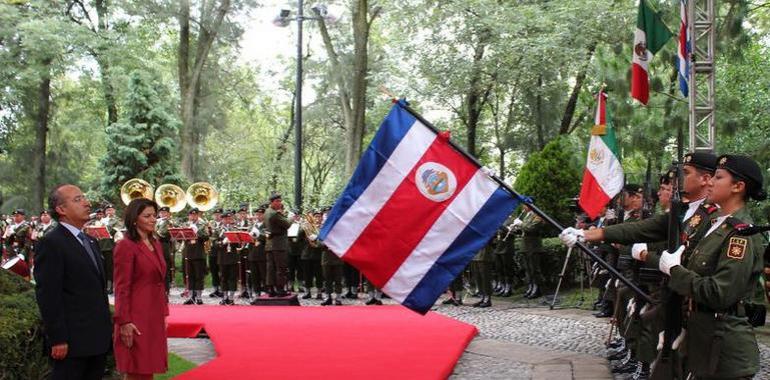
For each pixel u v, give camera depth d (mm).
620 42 20688
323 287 18922
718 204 5000
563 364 9883
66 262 6332
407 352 10312
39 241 6398
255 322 13023
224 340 11250
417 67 24250
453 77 23703
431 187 6402
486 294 16547
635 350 8531
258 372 9094
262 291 19141
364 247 6430
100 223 20734
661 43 13852
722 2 16375
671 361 5180
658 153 19297
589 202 12586
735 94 17812
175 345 11852
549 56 21969
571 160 20344
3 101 32188
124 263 7031
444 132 6461
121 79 31000
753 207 14906
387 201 6441
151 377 7215
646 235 5832
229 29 33469
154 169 24469
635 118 18969
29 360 7129
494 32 22250
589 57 23172
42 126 34094
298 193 21109
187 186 25203
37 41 30094
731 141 17516
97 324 6465
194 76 32906
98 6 33594
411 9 24062
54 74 32188
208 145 43625
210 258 20062
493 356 10547
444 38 23828
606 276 13672
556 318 14320
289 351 10414
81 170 38406
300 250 20109
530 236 17500
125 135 24234
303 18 21250
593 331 12617
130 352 7039
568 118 25438
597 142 12656
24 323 7148
